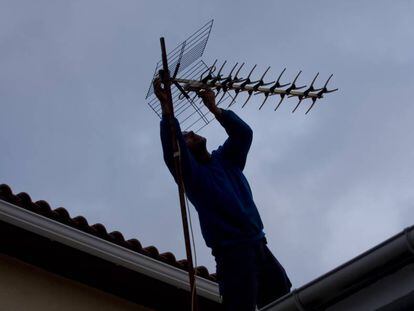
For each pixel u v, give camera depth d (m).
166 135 7.43
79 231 9.08
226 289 7.20
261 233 7.43
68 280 9.40
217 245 7.29
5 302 8.89
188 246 7.10
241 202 7.47
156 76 7.67
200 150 7.69
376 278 6.21
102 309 9.45
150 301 9.70
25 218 8.85
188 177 7.41
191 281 7.00
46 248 9.09
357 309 6.30
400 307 6.11
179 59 7.86
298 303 6.43
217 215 7.34
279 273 7.46
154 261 9.37
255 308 7.18
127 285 9.50
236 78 7.88
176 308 9.79
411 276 6.12
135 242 9.45
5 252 9.12
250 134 7.79
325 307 6.44
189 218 7.24
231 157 7.79
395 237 6.09
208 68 7.89
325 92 7.84
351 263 6.23
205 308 9.79
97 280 9.44
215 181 7.49
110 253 9.18
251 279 7.19
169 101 7.49
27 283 9.13
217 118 7.79
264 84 7.86
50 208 9.11
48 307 9.09
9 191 8.93
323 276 6.34
